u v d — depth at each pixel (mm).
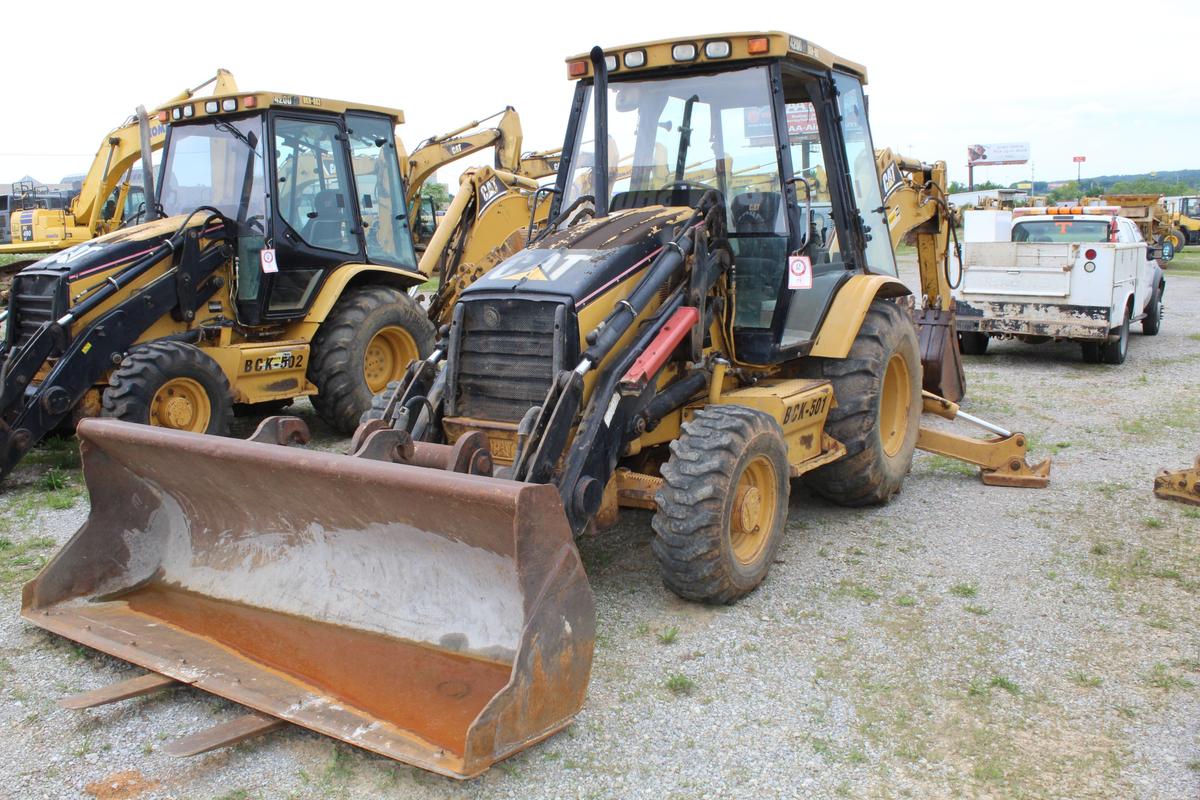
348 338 8422
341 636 3996
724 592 4566
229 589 4434
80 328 7250
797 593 4848
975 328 11195
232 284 8141
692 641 4336
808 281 5008
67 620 4309
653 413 4688
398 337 9055
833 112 5801
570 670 3469
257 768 3439
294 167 8242
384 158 9242
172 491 4605
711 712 3756
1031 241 11953
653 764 3430
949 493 6480
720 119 5352
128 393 6961
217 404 7512
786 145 5219
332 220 8578
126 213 12211
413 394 4777
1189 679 3938
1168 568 5066
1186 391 9414
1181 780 3281
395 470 3607
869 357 5703
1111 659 4117
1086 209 14898
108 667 4180
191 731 3678
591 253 4688
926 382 8516
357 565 4156
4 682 4055
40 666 4195
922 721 3678
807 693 3885
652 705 3812
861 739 3562
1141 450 7336
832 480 5891
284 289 8148
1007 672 4027
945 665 4094
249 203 8047
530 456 4078
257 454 3947
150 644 4043
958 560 5254
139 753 3539
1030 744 3514
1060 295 10648
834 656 4188
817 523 5922
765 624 4500
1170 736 3543
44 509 6539
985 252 11047
